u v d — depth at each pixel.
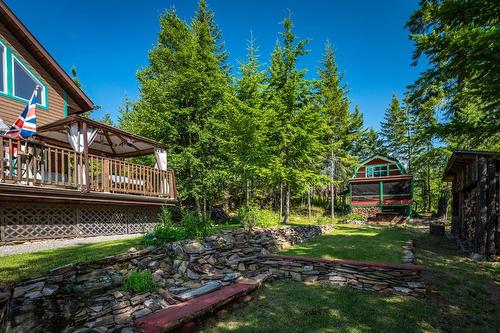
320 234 14.41
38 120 11.32
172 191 12.80
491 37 4.65
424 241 13.11
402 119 36.25
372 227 19.62
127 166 10.70
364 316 5.02
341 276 6.95
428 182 33.25
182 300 5.12
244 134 12.45
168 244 6.54
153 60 22.53
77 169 9.02
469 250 10.09
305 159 14.58
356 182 29.38
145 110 18.69
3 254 5.88
